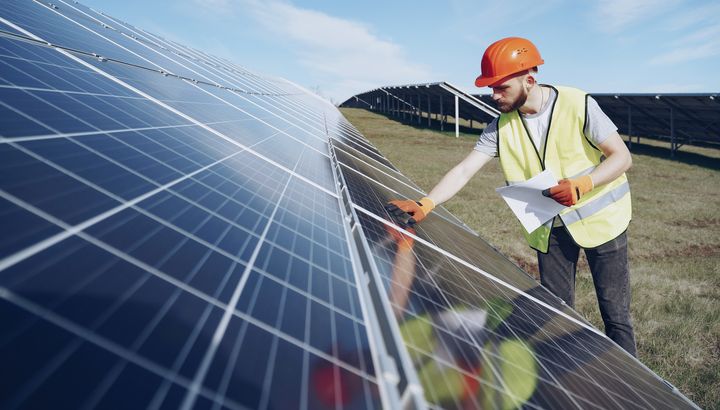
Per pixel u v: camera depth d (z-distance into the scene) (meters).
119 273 1.19
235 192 2.47
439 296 2.41
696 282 8.91
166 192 1.92
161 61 7.98
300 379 1.15
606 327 4.40
